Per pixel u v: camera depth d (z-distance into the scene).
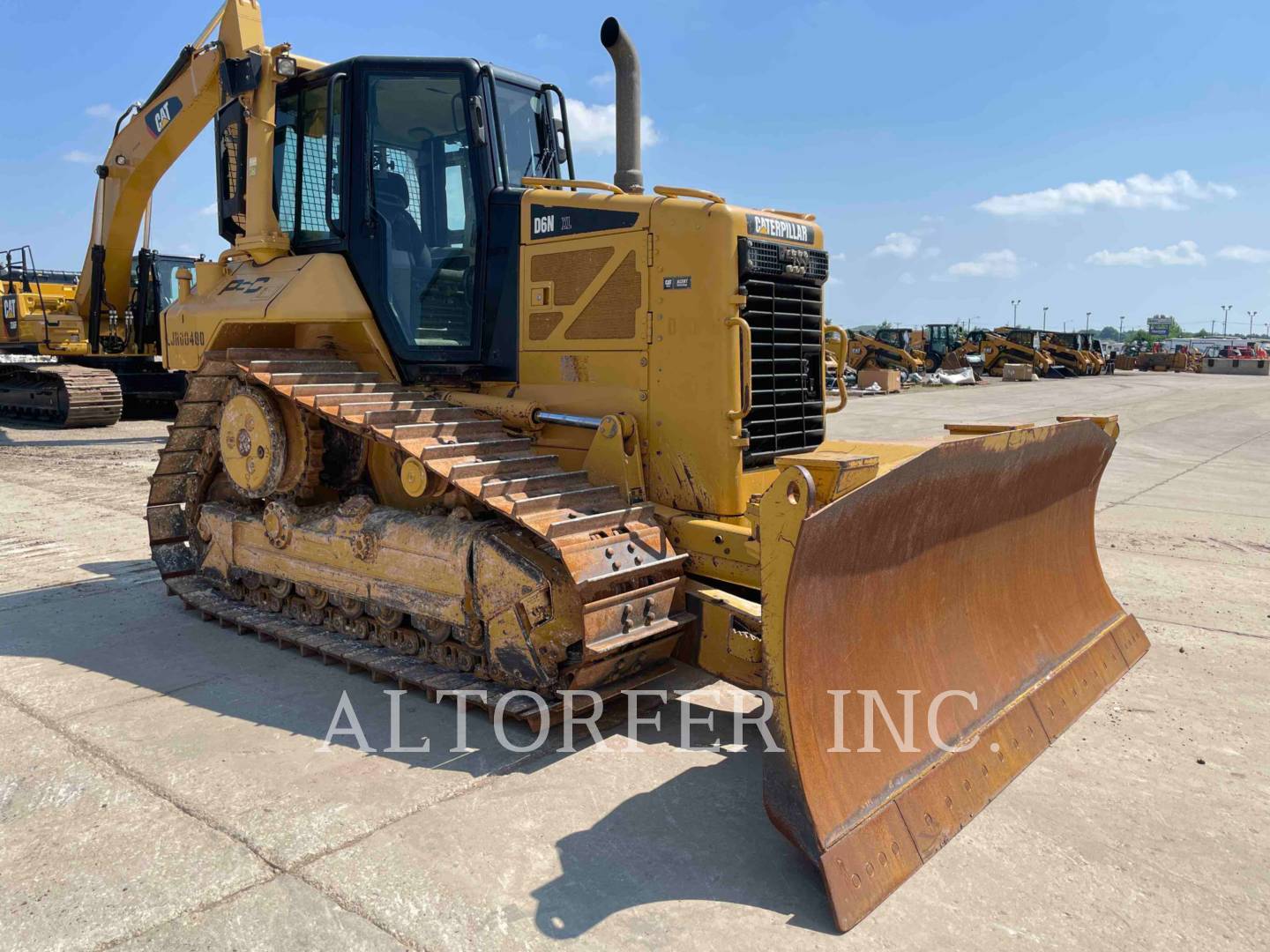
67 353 15.22
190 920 2.70
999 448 3.69
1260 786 3.58
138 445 13.44
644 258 4.44
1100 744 3.93
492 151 5.02
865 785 3.00
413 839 3.13
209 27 7.89
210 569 5.87
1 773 3.60
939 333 42.53
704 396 4.29
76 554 7.18
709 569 4.14
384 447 5.18
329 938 2.62
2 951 2.56
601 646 3.69
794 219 4.79
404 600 4.53
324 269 5.15
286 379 4.73
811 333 4.94
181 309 5.87
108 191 12.27
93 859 3.02
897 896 2.85
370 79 5.04
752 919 2.73
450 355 5.11
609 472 4.43
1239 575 6.77
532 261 4.87
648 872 2.96
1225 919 2.75
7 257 16.27
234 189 5.84
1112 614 4.99
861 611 3.29
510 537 4.15
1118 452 14.32
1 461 11.81
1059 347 40.59
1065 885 2.92
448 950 2.57
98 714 4.18
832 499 2.89
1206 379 41.03
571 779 3.59
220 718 4.14
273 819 3.26
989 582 4.11
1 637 5.25
